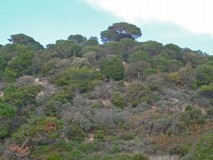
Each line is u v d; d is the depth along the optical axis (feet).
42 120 104.58
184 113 125.08
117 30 276.21
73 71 173.47
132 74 187.01
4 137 110.42
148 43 231.09
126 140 112.78
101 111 134.21
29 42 264.52
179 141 102.83
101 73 184.75
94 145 105.50
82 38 284.00
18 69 192.85
